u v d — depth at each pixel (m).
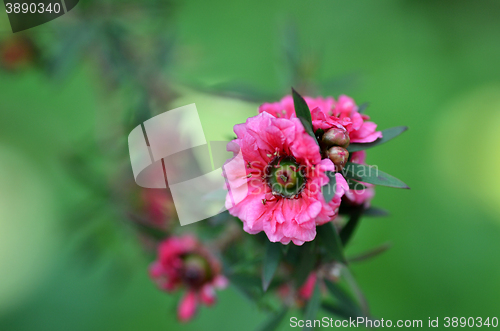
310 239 0.13
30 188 0.29
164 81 0.18
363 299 0.14
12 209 0.29
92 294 0.27
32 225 0.29
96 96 0.18
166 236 0.16
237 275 0.14
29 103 0.27
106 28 0.17
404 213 0.31
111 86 0.18
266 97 0.17
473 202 0.31
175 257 0.15
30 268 0.28
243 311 0.22
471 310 0.29
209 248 0.15
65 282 0.28
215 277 0.15
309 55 0.17
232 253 0.15
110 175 0.17
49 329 0.27
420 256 0.30
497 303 0.29
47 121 0.27
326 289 0.15
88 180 0.17
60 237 0.28
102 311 0.27
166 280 0.15
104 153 0.18
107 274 0.18
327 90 0.17
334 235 0.13
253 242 0.14
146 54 0.18
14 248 0.28
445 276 0.29
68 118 0.27
